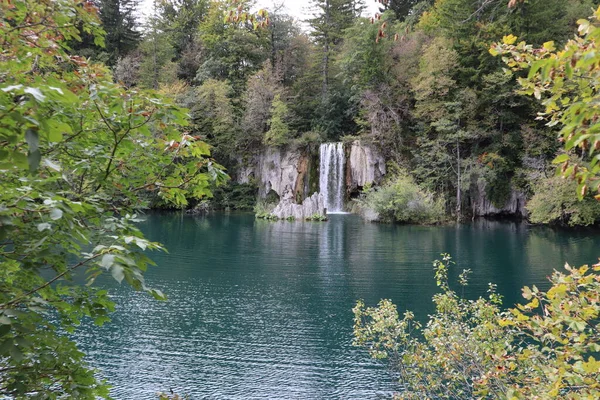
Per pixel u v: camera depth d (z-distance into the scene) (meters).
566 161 2.36
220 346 10.91
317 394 8.61
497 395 4.84
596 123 2.17
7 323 2.25
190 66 60.50
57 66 3.42
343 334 11.72
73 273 2.86
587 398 3.16
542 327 3.54
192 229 32.56
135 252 2.74
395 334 7.04
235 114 51.16
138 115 3.22
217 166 3.73
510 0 4.34
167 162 3.79
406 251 23.50
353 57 45.09
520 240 27.45
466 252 23.11
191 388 8.82
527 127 35.94
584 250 23.61
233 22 5.57
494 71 36.81
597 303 3.79
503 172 38.69
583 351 3.46
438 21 41.34
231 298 14.87
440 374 6.61
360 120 46.78
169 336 11.52
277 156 50.28
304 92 54.28
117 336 11.45
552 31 33.28
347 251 23.45
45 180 2.72
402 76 44.19
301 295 15.22
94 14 3.64
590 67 2.17
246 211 48.84
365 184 42.31
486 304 6.62
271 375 9.43
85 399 3.09
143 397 8.44
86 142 3.48
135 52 55.59
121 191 3.65
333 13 54.62
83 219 3.20
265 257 21.80
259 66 55.94
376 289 15.98
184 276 17.77
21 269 3.12
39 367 3.09
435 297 7.09
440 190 40.41
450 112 39.38
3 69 2.72
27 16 3.16
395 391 8.75
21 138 1.98
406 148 43.97
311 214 39.97
